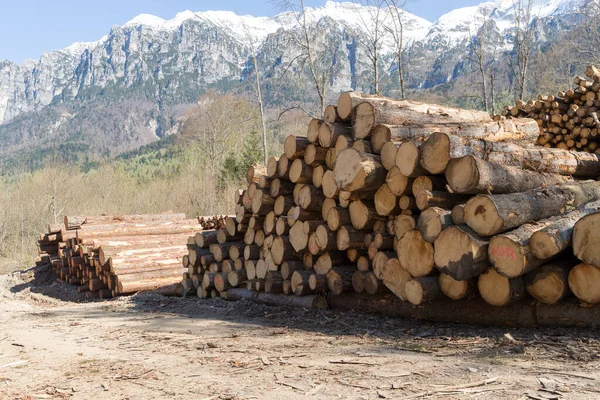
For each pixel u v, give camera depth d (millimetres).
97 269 12797
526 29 24234
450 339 5086
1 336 6582
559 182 6363
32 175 42906
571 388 3277
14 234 32531
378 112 6539
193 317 7938
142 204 38812
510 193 5691
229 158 39094
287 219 8055
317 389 3637
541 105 9594
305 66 25156
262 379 4004
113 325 7363
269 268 8250
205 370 4406
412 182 6102
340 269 7129
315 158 7418
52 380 4348
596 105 8961
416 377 3758
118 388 4016
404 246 5875
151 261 12477
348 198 6820
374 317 6617
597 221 4488
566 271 4871
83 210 36969
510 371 3740
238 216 9180
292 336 5859
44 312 9445
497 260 4949
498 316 5449
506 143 6230
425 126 6555
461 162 5469
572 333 4754
